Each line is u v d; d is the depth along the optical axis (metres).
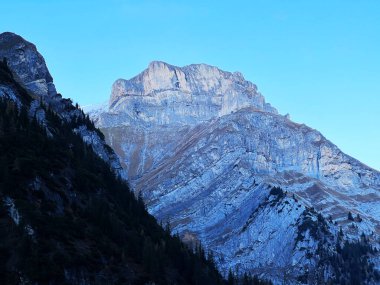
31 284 131.38
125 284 154.75
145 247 173.00
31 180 161.00
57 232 150.25
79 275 143.75
